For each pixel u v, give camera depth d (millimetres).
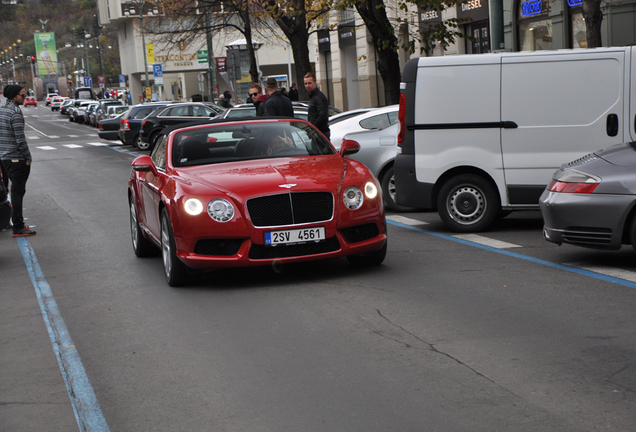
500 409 4031
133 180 9242
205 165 7926
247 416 4129
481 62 9445
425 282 7043
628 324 5457
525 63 9336
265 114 12656
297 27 26438
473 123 9523
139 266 8719
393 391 4367
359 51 36594
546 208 7555
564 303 6109
